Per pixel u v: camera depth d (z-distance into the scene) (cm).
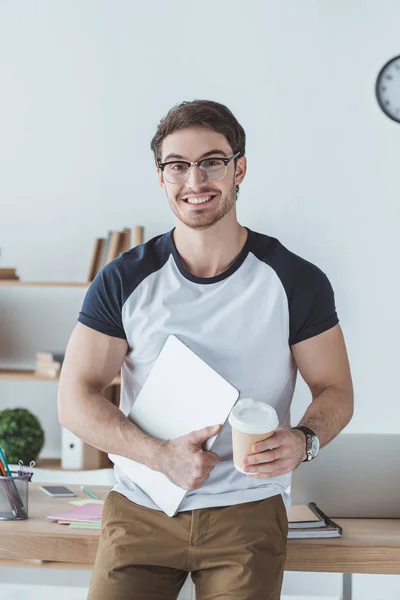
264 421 162
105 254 400
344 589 207
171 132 182
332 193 412
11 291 427
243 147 189
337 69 411
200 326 183
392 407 411
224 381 174
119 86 419
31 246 426
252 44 414
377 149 411
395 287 412
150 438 177
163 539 177
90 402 184
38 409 423
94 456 387
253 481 183
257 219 416
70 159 422
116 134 420
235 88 415
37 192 425
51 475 275
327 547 192
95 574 178
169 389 181
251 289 184
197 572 180
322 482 227
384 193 412
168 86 418
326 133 412
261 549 174
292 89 412
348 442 228
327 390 188
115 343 190
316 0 411
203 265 187
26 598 259
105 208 421
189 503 179
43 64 422
